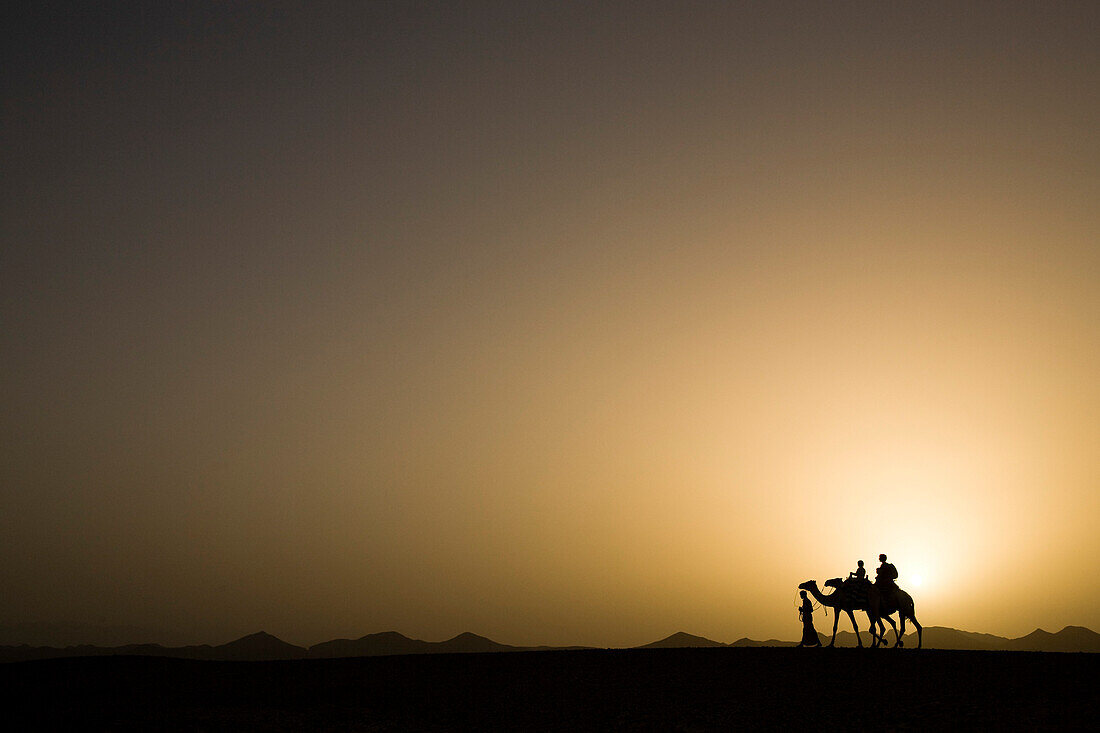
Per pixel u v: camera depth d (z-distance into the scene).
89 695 34.34
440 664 37.91
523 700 31.22
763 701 28.27
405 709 31.33
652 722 27.44
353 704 32.34
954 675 28.75
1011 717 24.14
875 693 27.73
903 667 30.56
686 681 31.55
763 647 37.06
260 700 33.44
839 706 26.94
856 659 32.62
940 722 24.50
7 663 40.59
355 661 39.91
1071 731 22.61
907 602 35.34
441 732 28.42
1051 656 30.53
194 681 36.78
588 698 30.67
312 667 39.06
